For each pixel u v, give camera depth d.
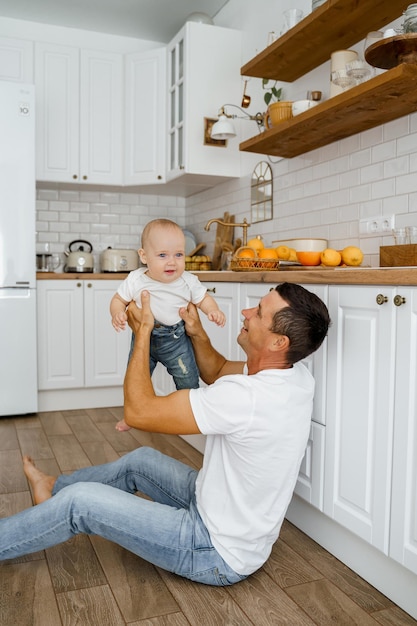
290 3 3.15
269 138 2.71
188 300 1.77
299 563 1.85
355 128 2.51
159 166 4.13
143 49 4.53
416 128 2.25
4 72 3.99
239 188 3.81
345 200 2.69
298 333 1.46
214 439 1.61
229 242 3.86
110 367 4.09
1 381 3.68
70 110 4.16
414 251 1.96
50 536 1.58
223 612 1.56
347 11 2.28
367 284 1.63
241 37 3.77
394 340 1.54
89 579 1.73
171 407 1.49
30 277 3.68
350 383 1.71
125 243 4.71
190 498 1.78
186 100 3.66
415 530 1.47
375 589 1.70
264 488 1.53
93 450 3.03
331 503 1.81
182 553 1.59
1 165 3.57
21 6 3.95
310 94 2.66
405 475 1.50
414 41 1.89
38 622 1.50
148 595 1.64
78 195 4.57
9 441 3.20
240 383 1.46
